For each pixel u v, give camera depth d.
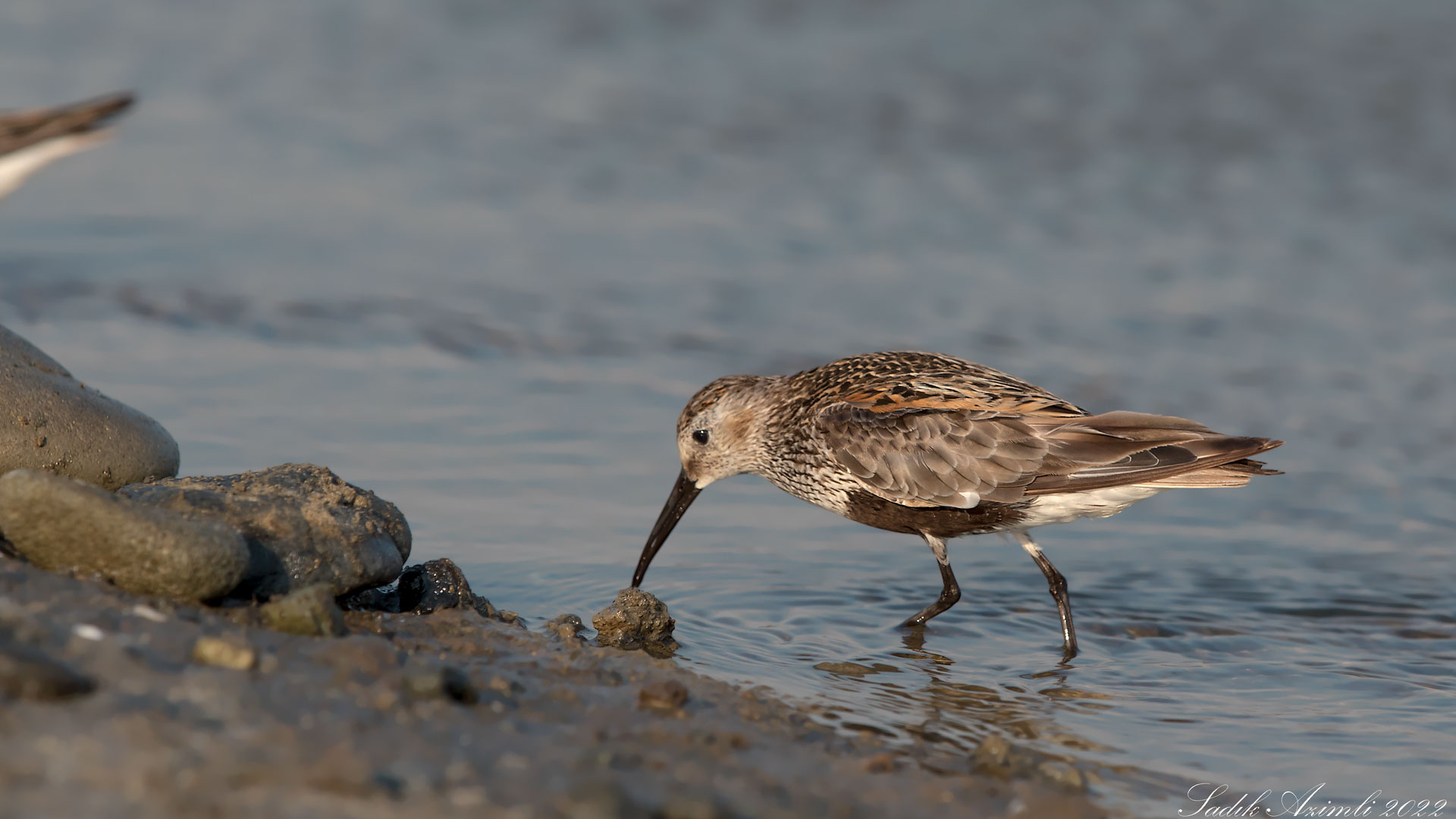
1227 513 13.56
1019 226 21.47
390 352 16.66
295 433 13.95
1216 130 24.44
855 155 23.89
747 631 10.53
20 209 20.86
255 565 8.78
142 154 23.36
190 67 27.28
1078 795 7.59
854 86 26.42
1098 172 23.20
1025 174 23.19
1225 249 20.70
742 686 9.14
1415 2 28.88
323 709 6.92
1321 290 19.33
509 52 28.34
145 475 9.80
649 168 23.38
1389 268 20.12
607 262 19.77
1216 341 17.62
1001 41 27.95
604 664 9.06
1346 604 11.41
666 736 7.62
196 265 19.00
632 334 17.50
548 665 8.84
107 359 15.66
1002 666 10.12
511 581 11.18
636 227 21.19
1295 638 10.74
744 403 11.95
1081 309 18.53
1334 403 15.97
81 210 20.94
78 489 8.18
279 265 19.19
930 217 21.81
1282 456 14.69
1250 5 28.95
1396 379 16.61
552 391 15.83
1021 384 11.22
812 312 18.27
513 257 19.91
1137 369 16.72
